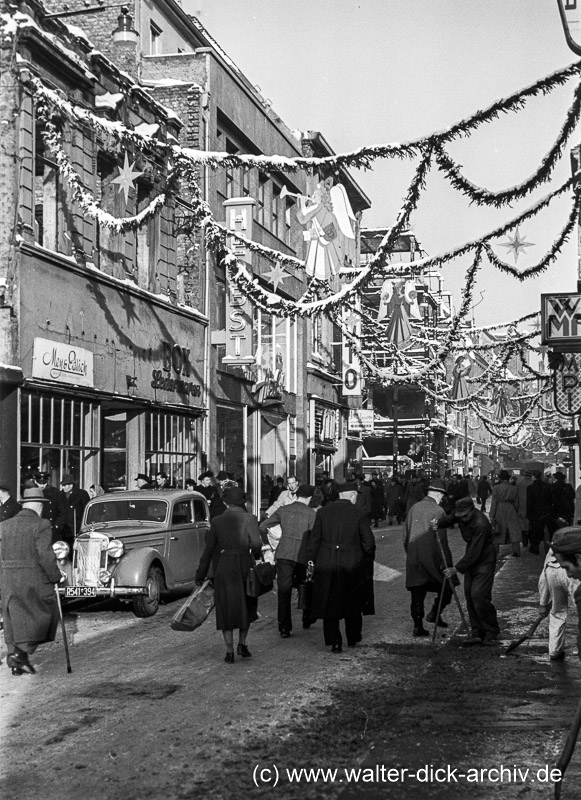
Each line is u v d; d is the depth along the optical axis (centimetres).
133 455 2531
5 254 1788
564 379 2148
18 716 802
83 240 2209
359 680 932
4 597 982
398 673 966
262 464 3866
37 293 1952
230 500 1064
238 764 656
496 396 4897
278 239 3800
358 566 1112
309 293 2238
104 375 2289
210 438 3031
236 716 789
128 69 2869
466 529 1148
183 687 905
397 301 2916
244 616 1040
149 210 1867
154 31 3316
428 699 846
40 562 970
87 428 2180
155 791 604
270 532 1512
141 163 2545
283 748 692
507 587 1706
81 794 600
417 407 6606
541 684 909
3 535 988
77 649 1134
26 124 1928
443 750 684
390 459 6462
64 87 2130
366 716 784
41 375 1942
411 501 3678
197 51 3100
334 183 1859
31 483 1009
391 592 1680
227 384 3219
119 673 978
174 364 2745
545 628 1258
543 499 2417
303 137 4269
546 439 8206
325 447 4606
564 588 1027
